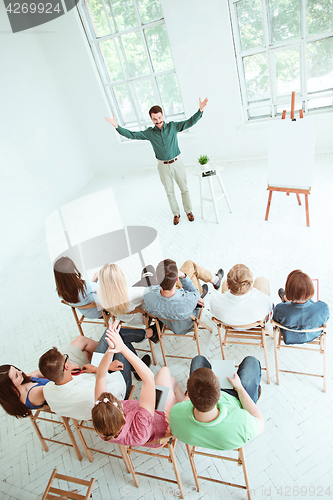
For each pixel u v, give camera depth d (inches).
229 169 209.3
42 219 213.3
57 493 69.8
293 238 139.4
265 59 178.1
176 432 62.7
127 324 100.7
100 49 209.0
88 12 194.2
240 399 66.9
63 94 230.8
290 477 74.4
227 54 178.7
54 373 67.7
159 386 74.5
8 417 102.7
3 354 125.6
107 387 72.7
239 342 98.8
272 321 83.7
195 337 97.7
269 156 135.8
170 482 78.0
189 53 185.6
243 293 82.9
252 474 76.3
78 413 71.4
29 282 166.1
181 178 157.6
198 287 112.3
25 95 201.6
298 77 177.8
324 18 155.6
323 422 82.4
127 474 82.0
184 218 173.9
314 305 78.9
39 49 208.8
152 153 239.9
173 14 174.6
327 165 179.2
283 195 166.9
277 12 161.0
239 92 190.5
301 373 89.1
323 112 183.3
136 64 207.8
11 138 193.5
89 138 249.9
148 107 225.0
